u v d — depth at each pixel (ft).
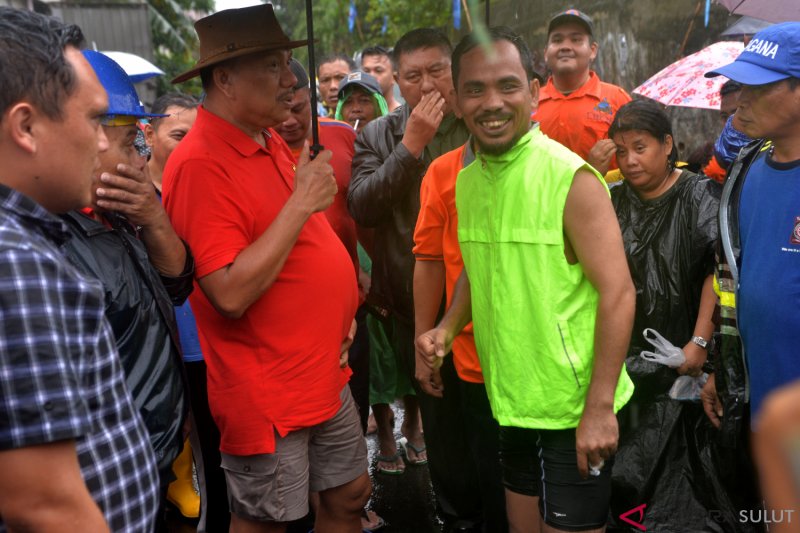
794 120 6.88
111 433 4.35
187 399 6.42
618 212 9.91
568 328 6.69
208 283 7.01
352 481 8.44
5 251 3.72
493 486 9.31
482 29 6.51
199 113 7.54
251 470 7.61
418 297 9.18
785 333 6.98
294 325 7.43
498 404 7.15
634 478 9.40
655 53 22.86
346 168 11.89
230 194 7.12
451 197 8.64
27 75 3.99
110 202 6.07
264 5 7.27
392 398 13.00
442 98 9.97
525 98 6.71
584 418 6.63
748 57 7.06
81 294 3.99
